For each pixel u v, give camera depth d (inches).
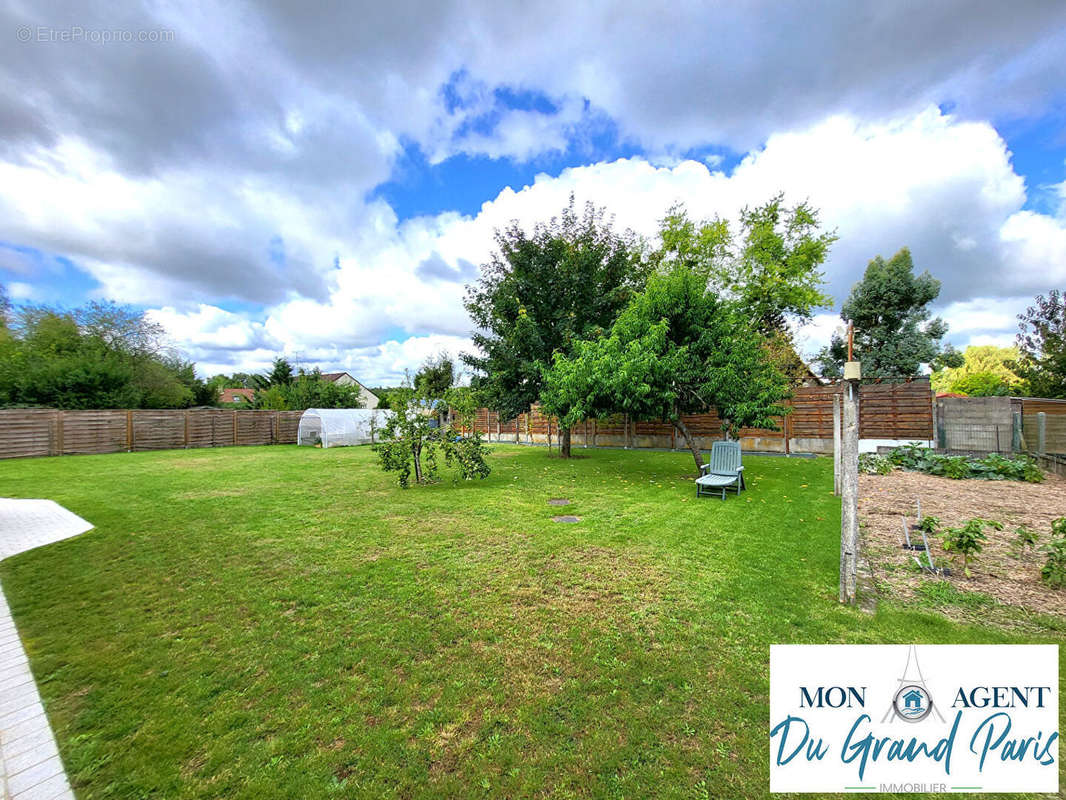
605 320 511.5
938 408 510.9
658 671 101.7
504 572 165.6
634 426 669.9
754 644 112.3
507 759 76.7
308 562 179.9
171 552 195.5
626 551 186.5
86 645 119.0
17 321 844.0
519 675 101.5
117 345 921.5
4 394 676.1
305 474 428.1
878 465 406.9
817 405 553.3
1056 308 645.3
